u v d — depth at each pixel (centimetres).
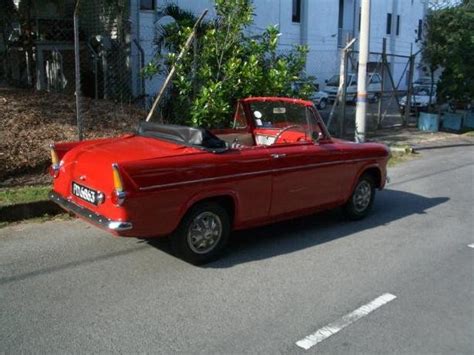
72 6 1714
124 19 1614
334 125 1684
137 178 446
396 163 1177
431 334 394
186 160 479
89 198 486
